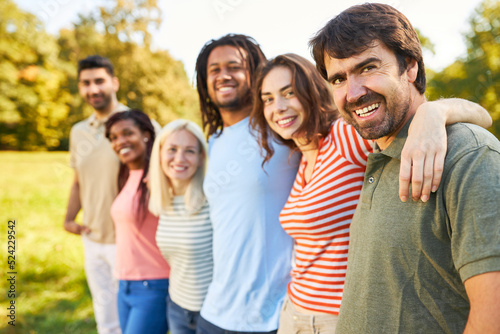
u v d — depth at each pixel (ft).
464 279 2.48
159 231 6.34
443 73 23.43
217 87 6.23
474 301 2.41
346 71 3.14
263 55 6.48
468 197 2.47
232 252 5.46
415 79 3.19
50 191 25.53
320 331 4.58
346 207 4.45
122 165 8.41
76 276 13.12
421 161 2.69
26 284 12.53
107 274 8.86
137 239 6.79
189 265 6.05
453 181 2.56
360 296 3.25
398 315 2.94
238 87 6.19
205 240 6.05
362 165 4.35
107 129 7.40
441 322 2.79
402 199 2.82
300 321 4.75
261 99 5.23
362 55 3.03
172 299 6.35
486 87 22.29
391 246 2.94
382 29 2.99
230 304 5.46
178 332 6.28
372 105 3.09
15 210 21.16
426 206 2.73
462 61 23.32
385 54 3.02
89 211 8.77
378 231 3.05
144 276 6.77
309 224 4.59
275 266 5.37
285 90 4.88
